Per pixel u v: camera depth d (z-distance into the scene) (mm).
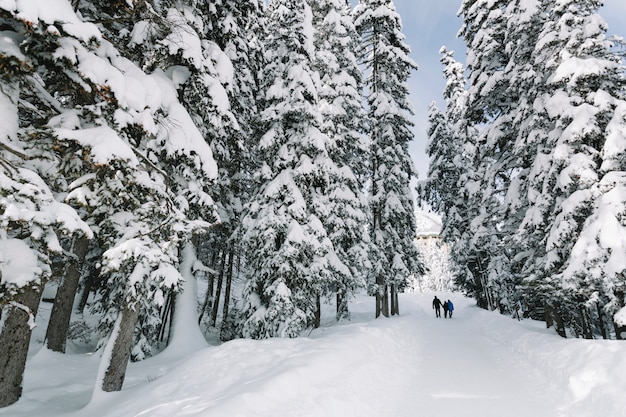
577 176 10172
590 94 10820
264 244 12516
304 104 12844
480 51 18156
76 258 9156
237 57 13812
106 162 5418
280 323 11523
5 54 4855
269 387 5078
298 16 13711
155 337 13266
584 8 11539
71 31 4922
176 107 8242
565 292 10281
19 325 6477
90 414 5973
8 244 5113
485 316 19766
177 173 9617
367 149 17922
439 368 9234
